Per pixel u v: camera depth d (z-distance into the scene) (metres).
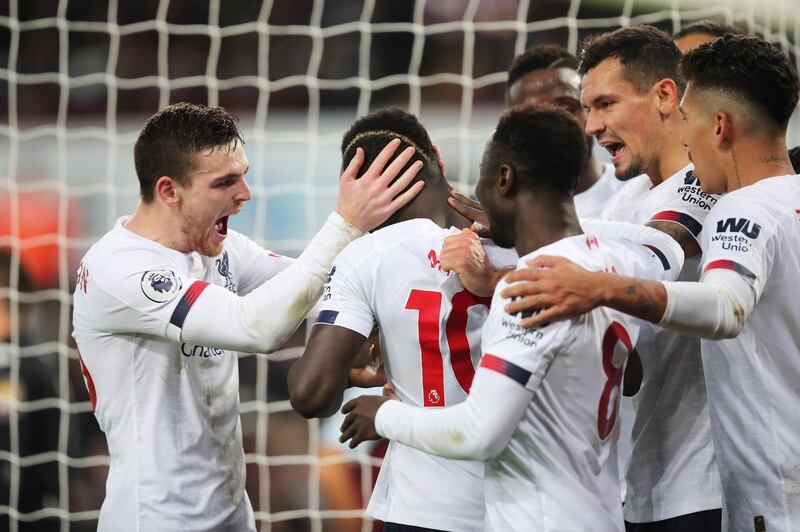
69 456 18.69
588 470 7.29
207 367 9.54
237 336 8.82
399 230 8.20
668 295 6.88
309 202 22.73
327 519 18.02
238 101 24.78
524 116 7.34
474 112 24.81
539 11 24.77
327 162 23.64
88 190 23.16
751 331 8.16
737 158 8.10
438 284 8.01
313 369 7.84
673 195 9.32
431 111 24.94
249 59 25.12
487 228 8.54
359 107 24.94
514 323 6.92
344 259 8.17
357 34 25.38
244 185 9.53
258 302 8.81
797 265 7.84
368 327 8.05
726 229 7.68
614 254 7.55
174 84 24.59
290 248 22.06
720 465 8.56
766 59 7.95
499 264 8.34
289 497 18.16
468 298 8.02
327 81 25.00
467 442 6.89
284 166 23.45
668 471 9.13
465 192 20.86
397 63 25.22
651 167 9.82
